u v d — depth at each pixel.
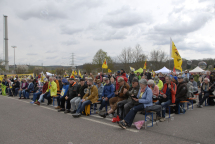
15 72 37.97
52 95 8.54
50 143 4.05
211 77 8.88
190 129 4.81
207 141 3.98
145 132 4.64
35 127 5.29
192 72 22.70
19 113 7.26
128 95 5.78
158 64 40.97
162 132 4.62
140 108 4.99
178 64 9.48
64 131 4.87
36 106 8.86
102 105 7.05
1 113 7.31
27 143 4.09
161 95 6.33
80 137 4.39
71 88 7.29
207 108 7.62
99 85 7.80
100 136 4.43
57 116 6.68
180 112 6.64
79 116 6.54
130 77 11.79
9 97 12.95
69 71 46.72
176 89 6.10
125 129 4.94
